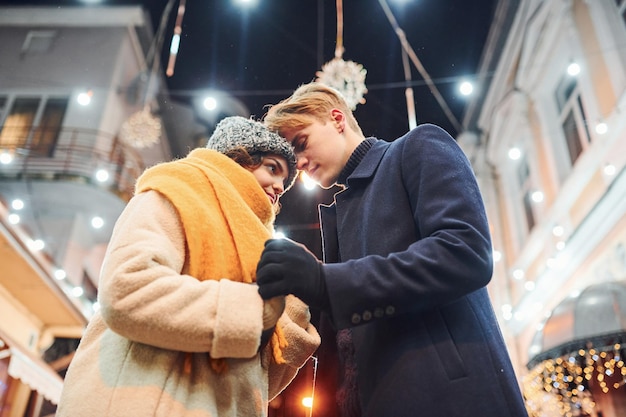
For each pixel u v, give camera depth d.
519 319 10.16
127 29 13.71
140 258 1.28
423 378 1.27
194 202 1.47
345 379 1.53
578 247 8.09
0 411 8.34
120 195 12.26
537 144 10.03
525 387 7.16
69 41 13.67
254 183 1.62
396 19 7.16
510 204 11.09
